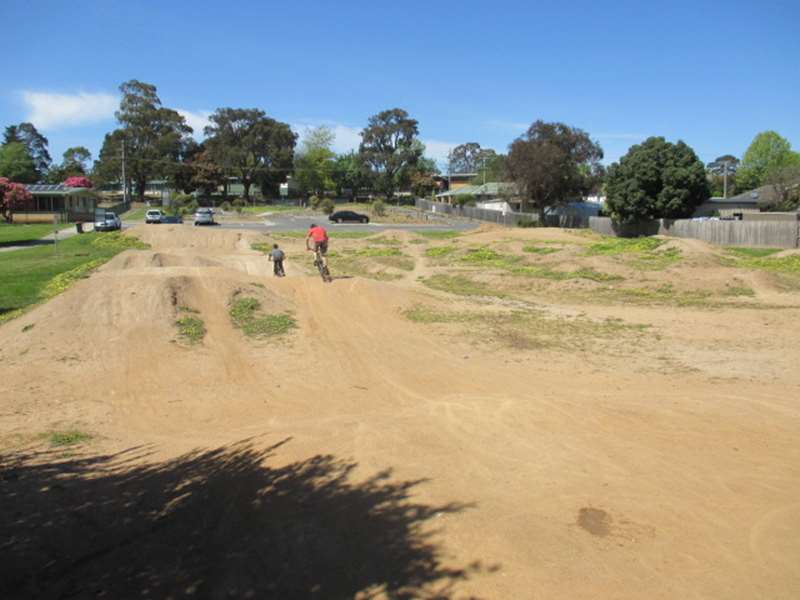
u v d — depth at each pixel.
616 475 6.69
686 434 7.93
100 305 14.04
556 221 62.25
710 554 5.18
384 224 72.88
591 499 6.12
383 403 9.90
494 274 25.80
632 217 48.75
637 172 47.81
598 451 7.38
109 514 6.15
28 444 8.38
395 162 113.56
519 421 8.48
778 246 38.47
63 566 5.23
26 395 10.31
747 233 39.97
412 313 16.77
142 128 99.06
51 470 7.40
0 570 5.17
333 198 116.25
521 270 26.66
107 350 12.35
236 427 8.97
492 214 74.25
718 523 5.68
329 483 6.50
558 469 6.85
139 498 6.52
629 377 11.08
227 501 6.27
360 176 114.44
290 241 44.91
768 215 48.81
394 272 28.19
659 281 22.44
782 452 7.32
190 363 11.90
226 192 106.06
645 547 5.26
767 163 77.31
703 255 26.45
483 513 5.79
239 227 64.94
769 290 20.62
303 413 9.47
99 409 9.81
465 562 4.99
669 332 14.84
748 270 22.78
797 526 5.62
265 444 7.80
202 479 6.91
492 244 36.91
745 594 4.64
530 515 5.77
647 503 6.04
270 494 6.33
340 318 15.58
